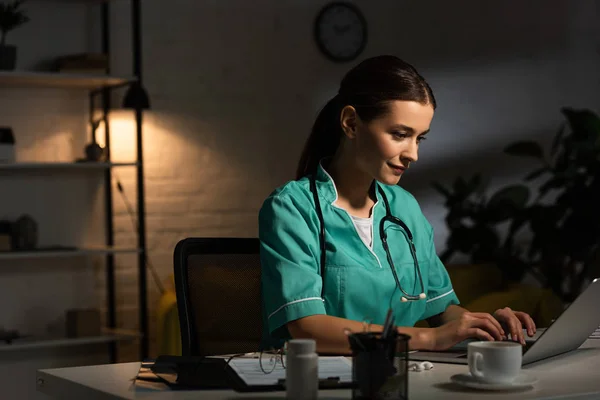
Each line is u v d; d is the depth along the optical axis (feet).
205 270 6.08
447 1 18.35
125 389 4.34
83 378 4.67
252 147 16.30
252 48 16.30
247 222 16.24
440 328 5.20
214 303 6.05
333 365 4.72
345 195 6.03
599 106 20.04
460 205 17.07
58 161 14.48
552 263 16.29
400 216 6.32
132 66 15.16
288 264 5.47
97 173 14.88
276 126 16.53
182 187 15.60
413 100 5.52
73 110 14.58
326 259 5.78
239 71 16.17
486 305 13.33
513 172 19.02
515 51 19.07
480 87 18.67
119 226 14.99
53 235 14.53
